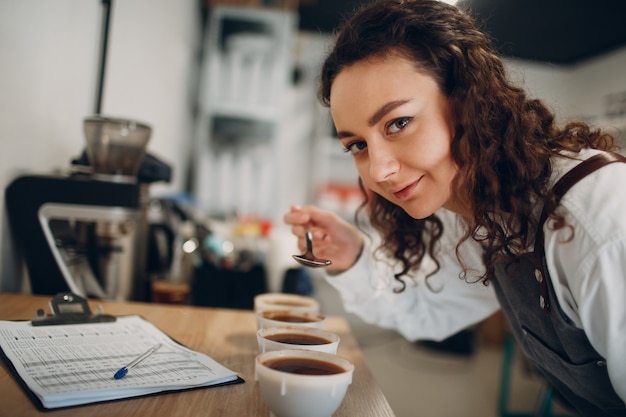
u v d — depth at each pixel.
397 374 2.87
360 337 3.44
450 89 0.72
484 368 3.18
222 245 1.94
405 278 1.12
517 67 0.87
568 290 0.71
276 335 0.75
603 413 0.93
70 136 1.42
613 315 0.61
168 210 1.74
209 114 3.03
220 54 3.04
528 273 0.82
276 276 1.89
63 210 1.07
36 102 1.17
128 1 1.79
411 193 0.75
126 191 1.11
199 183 3.06
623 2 3.17
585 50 4.03
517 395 2.75
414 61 0.69
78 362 0.66
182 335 0.90
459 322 1.18
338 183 3.98
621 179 0.67
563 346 0.78
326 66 0.81
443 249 1.06
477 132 0.72
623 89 3.86
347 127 0.73
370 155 0.72
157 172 1.37
